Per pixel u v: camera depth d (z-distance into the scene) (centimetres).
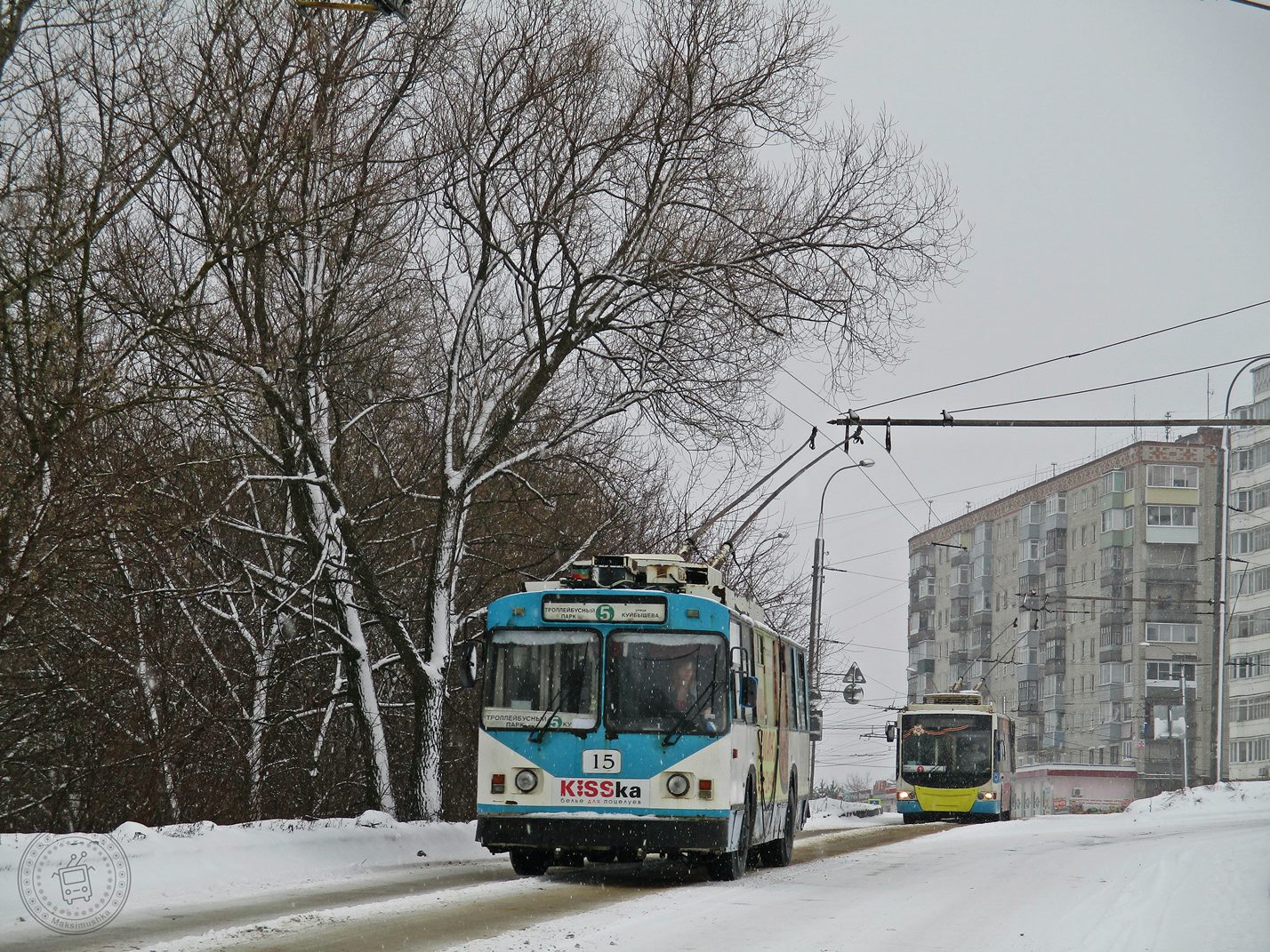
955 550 16900
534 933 1531
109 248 2694
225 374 2694
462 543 3891
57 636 2733
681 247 3272
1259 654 11475
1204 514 13400
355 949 1414
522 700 2355
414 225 3253
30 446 2197
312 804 3903
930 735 6431
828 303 3203
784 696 3067
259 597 3878
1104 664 13688
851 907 1919
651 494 4619
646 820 2294
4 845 1939
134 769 3067
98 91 2358
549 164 3300
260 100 2680
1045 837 4291
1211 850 3083
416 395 3762
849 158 3266
